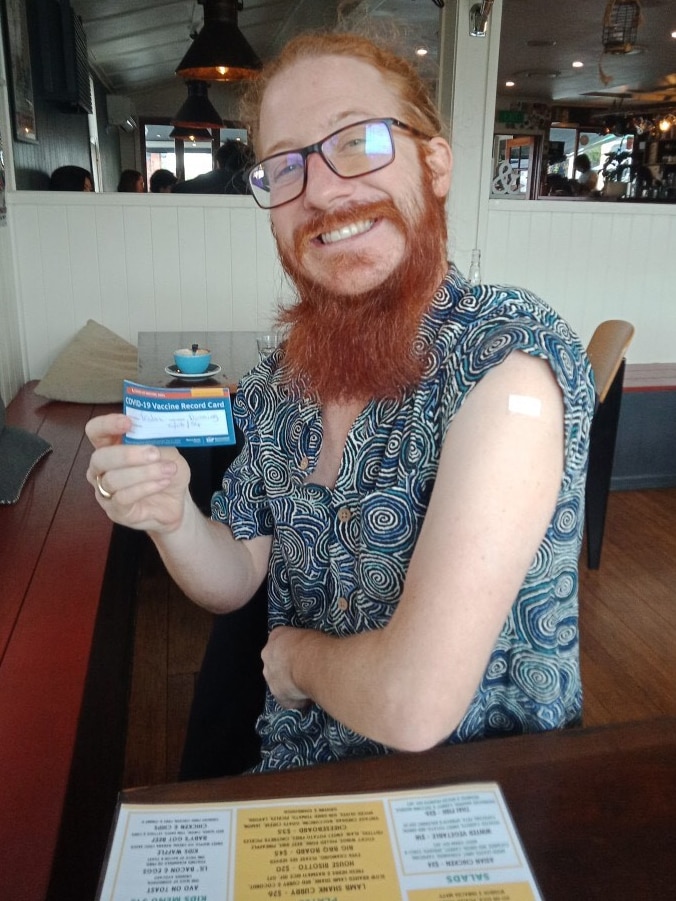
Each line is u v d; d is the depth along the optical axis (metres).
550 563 0.76
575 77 10.19
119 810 0.61
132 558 2.46
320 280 0.79
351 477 0.81
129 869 0.56
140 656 2.29
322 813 0.60
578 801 0.61
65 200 3.69
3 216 3.48
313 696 0.77
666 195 8.28
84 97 5.02
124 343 3.57
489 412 0.66
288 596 0.98
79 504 2.02
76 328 3.88
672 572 2.81
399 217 0.76
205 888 0.54
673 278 4.30
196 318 3.98
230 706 1.09
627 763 0.66
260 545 1.03
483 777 0.64
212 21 3.91
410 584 0.66
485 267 4.13
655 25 6.96
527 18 7.04
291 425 0.92
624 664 2.22
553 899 0.53
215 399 0.78
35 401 3.29
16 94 3.64
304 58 0.79
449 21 3.86
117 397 3.22
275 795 0.63
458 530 0.64
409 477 0.76
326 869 0.55
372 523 0.78
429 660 0.63
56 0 4.23
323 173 0.76
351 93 0.76
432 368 0.76
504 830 0.58
